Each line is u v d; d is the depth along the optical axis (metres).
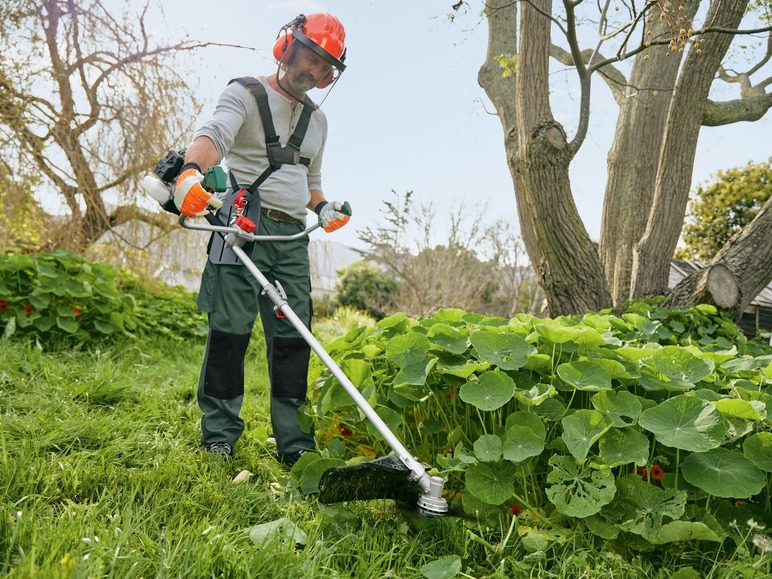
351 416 2.45
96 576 1.31
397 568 1.69
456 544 1.83
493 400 2.08
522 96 4.44
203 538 1.62
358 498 1.82
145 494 1.93
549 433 2.17
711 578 1.70
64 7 6.69
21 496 1.81
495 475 1.98
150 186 2.19
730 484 1.84
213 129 2.27
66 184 6.94
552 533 1.89
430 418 2.46
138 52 6.96
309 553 1.63
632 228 6.05
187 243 7.66
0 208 6.50
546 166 4.35
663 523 1.90
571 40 4.21
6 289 4.47
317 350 2.12
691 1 5.00
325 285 17.45
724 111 5.45
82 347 4.55
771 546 1.72
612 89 6.57
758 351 4.57
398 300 16.28
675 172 5.33
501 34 6.03
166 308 5.91
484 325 2.76
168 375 4.05
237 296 2.47
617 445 1.97
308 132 2.55
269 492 2.15
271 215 2.51
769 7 5.05
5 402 2.83
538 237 4.67
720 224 17.12
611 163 6.30
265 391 4.11
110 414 2.90
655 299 5.32
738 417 2.02
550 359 2.25
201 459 2.34
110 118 6.91
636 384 2.27
